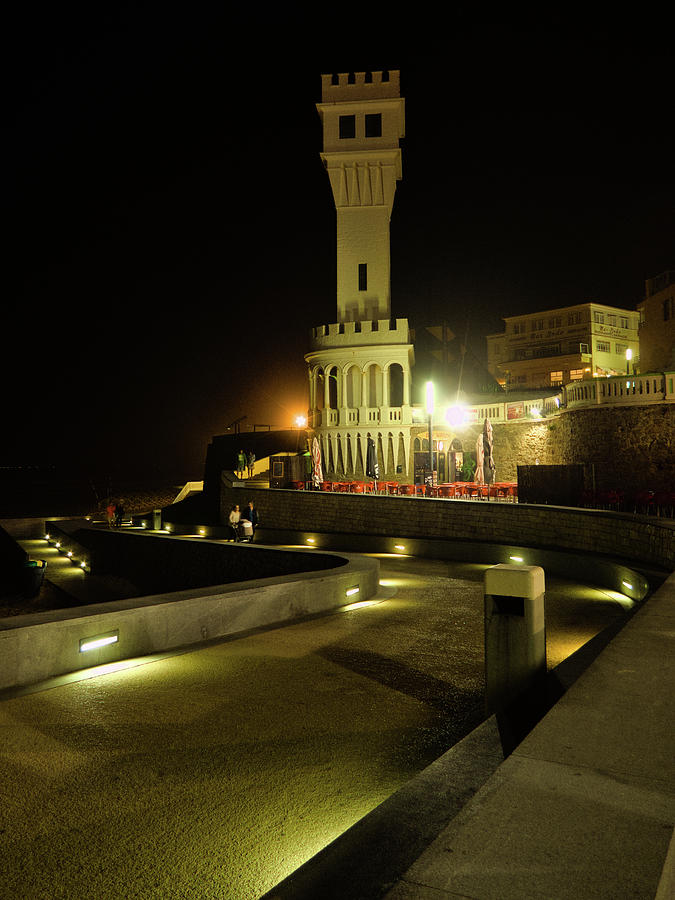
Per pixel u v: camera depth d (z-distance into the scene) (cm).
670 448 2572
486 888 214
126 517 5162
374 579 1541
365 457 4206
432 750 585
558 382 7238
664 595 802
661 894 209
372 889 309
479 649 990
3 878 388
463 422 3809
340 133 4481
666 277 3841
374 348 4222
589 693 418
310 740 610
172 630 1000
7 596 3209
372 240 4419
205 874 390
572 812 262
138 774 535
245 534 3225
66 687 789
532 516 2209
